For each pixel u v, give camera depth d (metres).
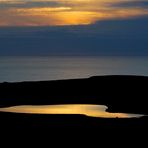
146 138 41.91
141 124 47.00
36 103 68.00
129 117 55.12
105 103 67.75
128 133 43.41
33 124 46.97
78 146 39.34
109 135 42.69
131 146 39.53
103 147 39.25
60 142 40.53
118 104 66.06
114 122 47.88
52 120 48.81
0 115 51.31
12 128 45.12
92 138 41.78
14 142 40.31
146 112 60.81
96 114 59.12
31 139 41.34
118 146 39.41
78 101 69.25
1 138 41.59
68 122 47.88
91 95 72.50
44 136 42.34
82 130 44.47
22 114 52.06
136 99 69.00
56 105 66.56
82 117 50.47
